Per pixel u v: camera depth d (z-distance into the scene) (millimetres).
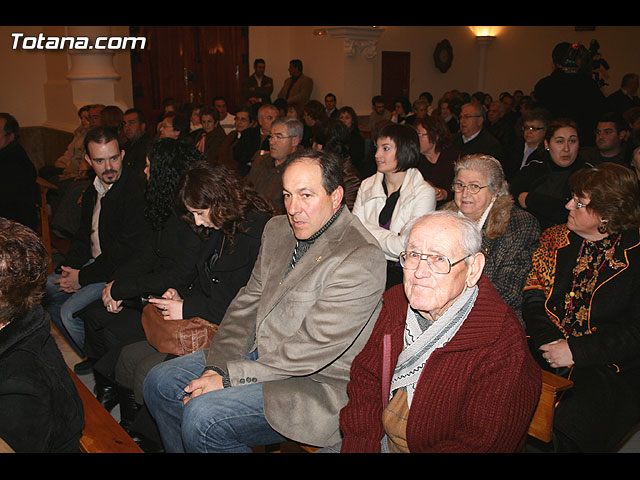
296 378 1935
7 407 1385
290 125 3838
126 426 2529
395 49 11133
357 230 1944
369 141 5383
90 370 3225
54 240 5148
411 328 1594
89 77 7637
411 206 2920
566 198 3021
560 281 2162
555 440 1976
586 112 4691
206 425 1823
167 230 2588
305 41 10281
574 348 1977
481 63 12508
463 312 1515
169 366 2152
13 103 8742
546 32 11844
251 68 10312
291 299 1952
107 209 2992
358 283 1839
